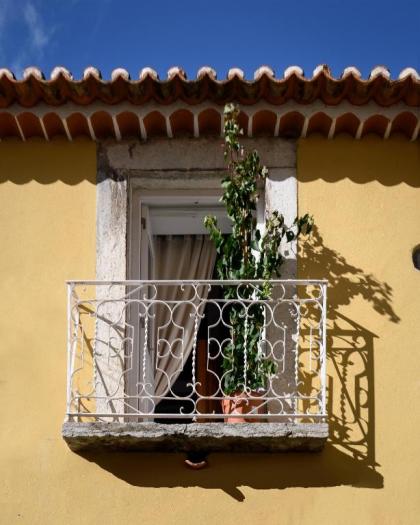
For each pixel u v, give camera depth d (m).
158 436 7.34
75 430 7.35
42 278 8.03
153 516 7.45
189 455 7.53
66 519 7.48
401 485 7.51
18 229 8.13
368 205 8.12
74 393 7.73
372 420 7.65
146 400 8.20
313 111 7.98
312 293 7.92
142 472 7.53
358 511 7.45
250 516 7.44
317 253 8.02
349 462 7.55
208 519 7.43
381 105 7.96
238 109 7.78
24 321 7.94
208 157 8.23
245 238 7.79
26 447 7.65
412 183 8.17
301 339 7.83
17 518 7.50
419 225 8.09
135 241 8.29
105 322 7.91
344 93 7.86
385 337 7.84
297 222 7.87
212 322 9.03
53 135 8.28
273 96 7.88
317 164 8.20
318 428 7.30
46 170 8.24
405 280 7.97
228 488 7.48
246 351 7.57
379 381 7.74
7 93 7.90
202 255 8.93
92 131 8.18
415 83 7.73
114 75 7.76
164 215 8.54
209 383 8.93
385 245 8.04
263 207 8.21
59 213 8.16
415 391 7.72
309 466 7.54
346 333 7.85
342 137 8.24
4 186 8.22
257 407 7.38
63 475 7.56
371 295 7.93
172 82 7.77
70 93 7.89
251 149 8.22
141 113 7.99
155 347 8.62
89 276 8.03
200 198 8.37
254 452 7.53
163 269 8.88
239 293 7.74
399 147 8.23
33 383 7.80
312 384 7.73
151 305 7.91
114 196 8.17
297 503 7.46
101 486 7.52
